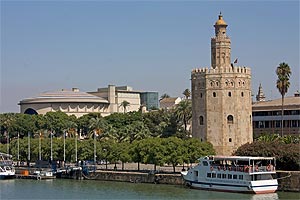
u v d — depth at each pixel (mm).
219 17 188000
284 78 188625
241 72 183625
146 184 156375
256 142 149000
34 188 151875
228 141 181750
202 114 185375
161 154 160625
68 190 145125
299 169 139000
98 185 156625
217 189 137250
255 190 130125
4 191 145250
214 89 183125
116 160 176750
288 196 125500
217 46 186750
